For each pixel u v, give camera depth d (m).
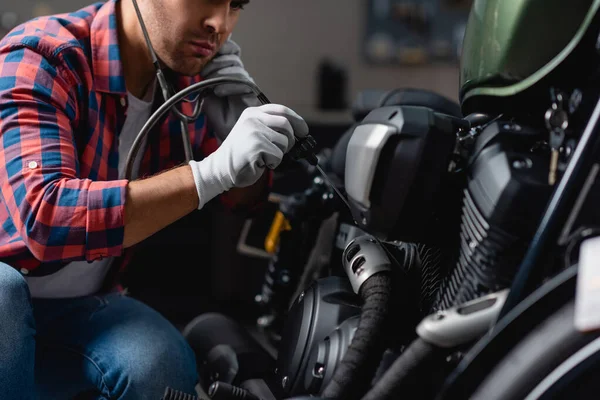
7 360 1.13
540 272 0.83
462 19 3.79
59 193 1.08
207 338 1.38
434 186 0.92
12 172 1.11
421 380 0.89
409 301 1.05
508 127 0.92
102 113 1.30
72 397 1.32
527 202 0.86
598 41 0.87
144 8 1.27
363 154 0.92
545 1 0.89
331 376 1.00
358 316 1.06
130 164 1.15
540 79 0.91
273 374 1.30
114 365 1.26
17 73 1.18
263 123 1.09
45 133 1.14
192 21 1.22
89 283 1.39
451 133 0.90
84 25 1.32
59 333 1.34
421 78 3.85
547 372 0.81
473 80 0.96
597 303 0.76
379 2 3.76
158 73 1.25
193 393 1.33
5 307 1.14
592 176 0.85
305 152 1.13
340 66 3.68
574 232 0.86
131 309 1.38
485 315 0.86
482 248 0.90
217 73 1.36
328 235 1.51
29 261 1.24
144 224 1.10
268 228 2.31
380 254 1.04
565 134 0.89
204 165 1.10
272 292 1.54
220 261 2.86
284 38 3.73
